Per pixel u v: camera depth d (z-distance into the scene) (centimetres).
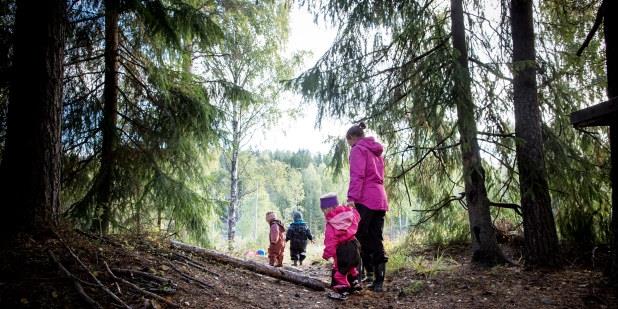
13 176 391
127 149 667
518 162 538
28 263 331
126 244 436
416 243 784
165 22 553
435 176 695
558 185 578
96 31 637
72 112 644
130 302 317
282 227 809
